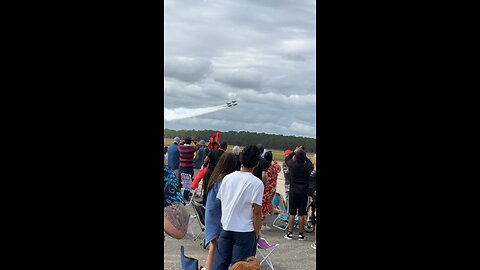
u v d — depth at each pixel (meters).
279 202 6.62
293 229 6.47
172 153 7.95
